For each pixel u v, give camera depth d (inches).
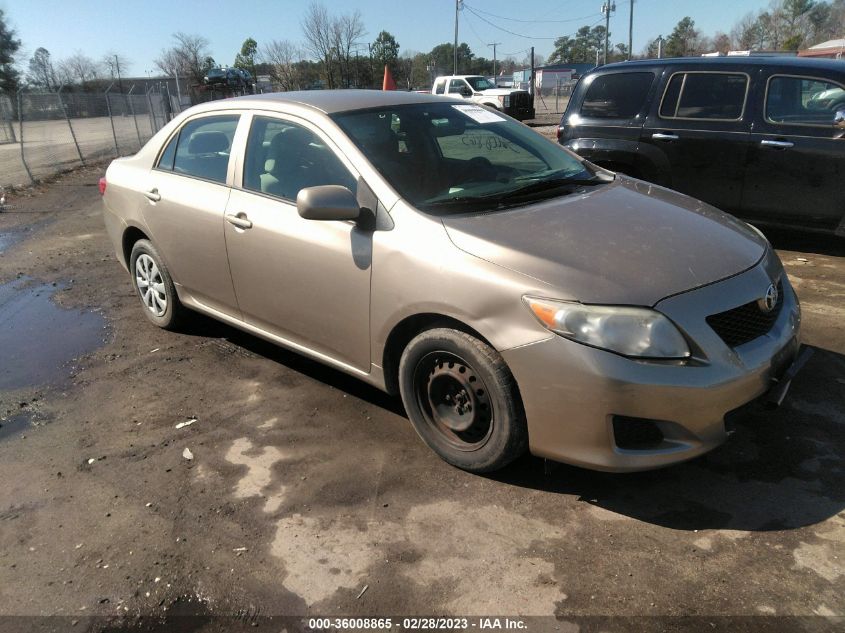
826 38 2583.7
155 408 147.1
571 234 111.7
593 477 116.7
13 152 747.4
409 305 115.0
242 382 158.1
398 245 116.6
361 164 127.3
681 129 250.2
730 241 117.4
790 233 275.0
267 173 145.3
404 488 115.4
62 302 222.5
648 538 101.2
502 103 1090.1
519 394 106.1
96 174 595.8
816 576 92.0
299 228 133.4
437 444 120.9
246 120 153.3
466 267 107.7
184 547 102.9
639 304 97.4
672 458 99.5
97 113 825.5
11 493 118.3
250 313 154.0
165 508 112.5
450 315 109.6
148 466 125.0
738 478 114.9
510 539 102.0
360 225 123.3
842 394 141.1
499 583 93.4
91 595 94.0
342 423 137.7
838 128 219.3
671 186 257.8
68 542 105.0
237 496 115.0
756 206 241.3
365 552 100.4
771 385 108.0
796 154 227.6
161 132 180.4
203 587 94.8
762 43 2755.9
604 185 143.3
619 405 96.5
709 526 103.2
